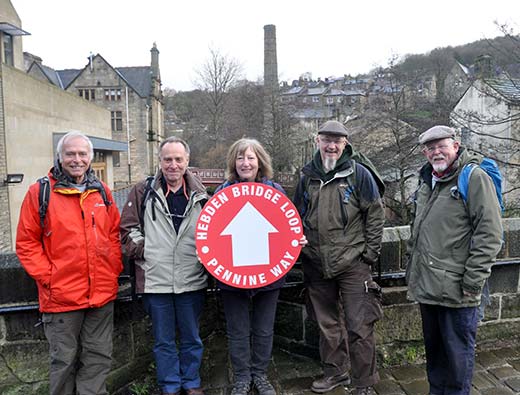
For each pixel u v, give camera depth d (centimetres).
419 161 1998
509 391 310
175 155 280
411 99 2228
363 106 2728
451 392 279
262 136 3912
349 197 295
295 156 3453
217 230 287
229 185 296
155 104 4806
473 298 263
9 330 291
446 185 271
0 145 1529
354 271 302
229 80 5019
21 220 255
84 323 274
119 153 4612
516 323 383
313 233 301
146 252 285
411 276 285
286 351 376
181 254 289
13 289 288
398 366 353
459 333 270
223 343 386
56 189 257
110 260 273
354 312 300
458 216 263
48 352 295
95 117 2912
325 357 318
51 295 256
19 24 2303
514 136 1742
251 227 290
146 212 288
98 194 271
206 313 389
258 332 305
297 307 368
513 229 374
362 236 302
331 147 292
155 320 293
